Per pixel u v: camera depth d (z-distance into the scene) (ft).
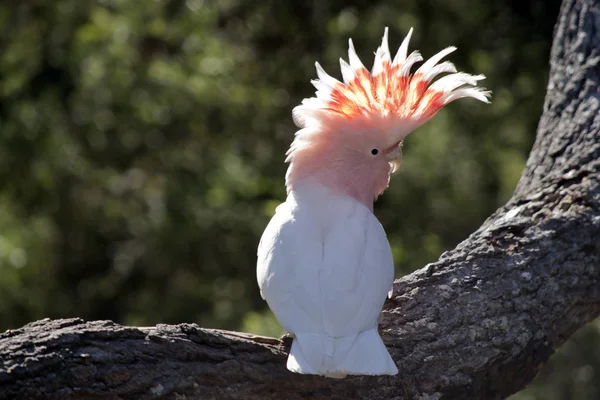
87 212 58.03
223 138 55.26
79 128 55.77
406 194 50.16
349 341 19.43
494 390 22.22
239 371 19.76
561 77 27.45
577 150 25.54
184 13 52.29
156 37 53.88
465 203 49.96
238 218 52.85
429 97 22.61
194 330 19.71
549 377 40.27
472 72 52.37
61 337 18.62
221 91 52.11
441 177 49.85
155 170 57.21
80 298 59.93
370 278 20.38
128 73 51.80
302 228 21.09
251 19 54.90
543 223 24.11
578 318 23.66
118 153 56.75
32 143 54.85
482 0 52.95
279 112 54.90
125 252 58.23
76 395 18.42
